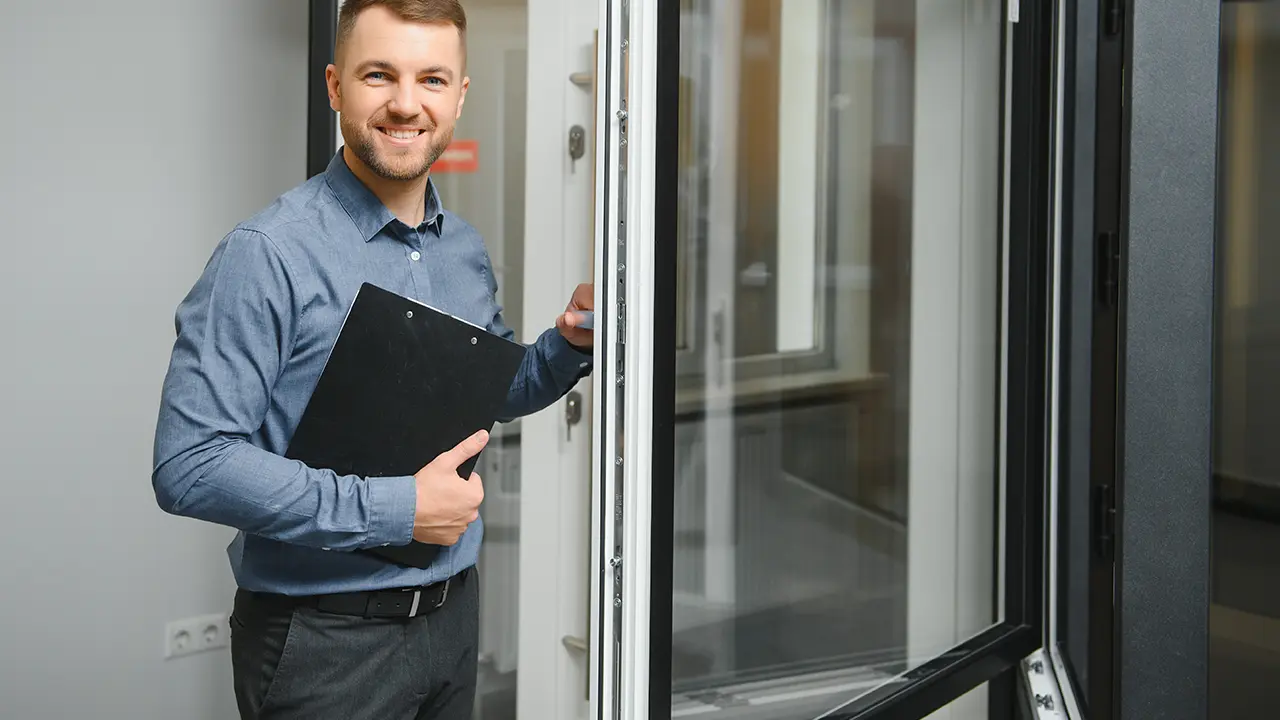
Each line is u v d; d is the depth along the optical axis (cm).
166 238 241
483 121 238
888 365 187
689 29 155
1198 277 158
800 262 174
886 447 186
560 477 207
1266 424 218
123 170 234
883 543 184
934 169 190
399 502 111
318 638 119
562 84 200
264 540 120
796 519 169
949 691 180
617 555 117
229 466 106
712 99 160
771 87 168
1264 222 213
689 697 144
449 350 116
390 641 122
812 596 171
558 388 142
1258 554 221
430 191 131
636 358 115
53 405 228
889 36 184
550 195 202
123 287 235
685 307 156
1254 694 223
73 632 233
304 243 116
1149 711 161
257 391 111
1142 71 156
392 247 124
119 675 240
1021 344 196
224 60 247
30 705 228
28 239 223
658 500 118
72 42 225
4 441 223
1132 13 156
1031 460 196
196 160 244
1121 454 160
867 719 164
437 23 116
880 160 184
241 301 110
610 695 118
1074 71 191
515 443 243
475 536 132
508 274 240
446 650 129
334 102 125
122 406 237
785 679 162
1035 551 198
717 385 159
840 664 174
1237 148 214
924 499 191
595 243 115
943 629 193
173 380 110
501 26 236
